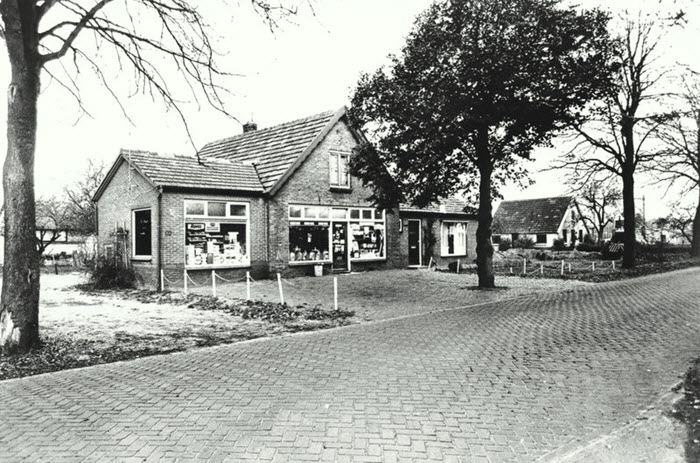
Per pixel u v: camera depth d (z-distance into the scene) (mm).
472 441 4703
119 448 4637
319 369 7191
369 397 5922
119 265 19438
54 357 8117
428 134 14562
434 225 28172
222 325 10945
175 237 18000
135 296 16250
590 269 25922
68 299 15812
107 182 21156
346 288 17625
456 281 19859
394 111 14828
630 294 15164
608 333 9352
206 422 5219
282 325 10875
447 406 5605
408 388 6246
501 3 14062
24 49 8258
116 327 10789
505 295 15586
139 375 7066
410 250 27172
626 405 5570
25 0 8227
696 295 14555
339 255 22766
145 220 18719
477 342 8789
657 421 5098
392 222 24953
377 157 16250
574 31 14258
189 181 18469
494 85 14430
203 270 18672
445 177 16875
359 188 23469
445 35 14367
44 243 37375
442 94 14367
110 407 5730
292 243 21141
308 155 21547
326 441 4723
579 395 5934
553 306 12977
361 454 4453
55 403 5910
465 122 15258
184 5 9461
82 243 30031
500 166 17766
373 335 9609
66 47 8828
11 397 6176
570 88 14570
